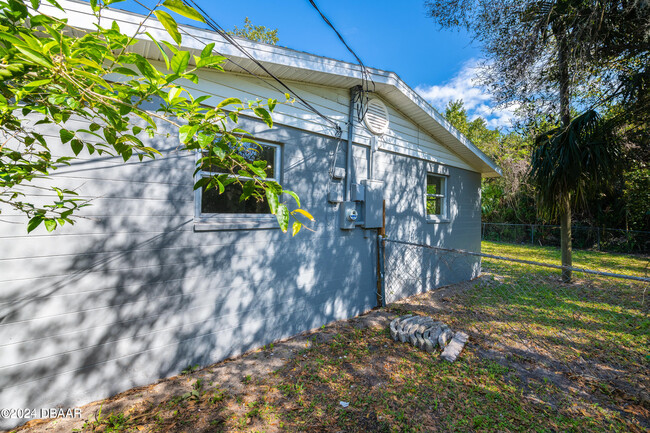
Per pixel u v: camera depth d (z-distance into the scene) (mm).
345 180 4477
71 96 939
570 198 6469
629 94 5176
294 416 2385
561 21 5332
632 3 4637
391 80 4508
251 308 3436
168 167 2873
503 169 13312
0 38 706
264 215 3629
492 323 4371
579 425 2322
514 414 2434
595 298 5703
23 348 2201
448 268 6824
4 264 2145
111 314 2566
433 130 6035
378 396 2646
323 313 4180
